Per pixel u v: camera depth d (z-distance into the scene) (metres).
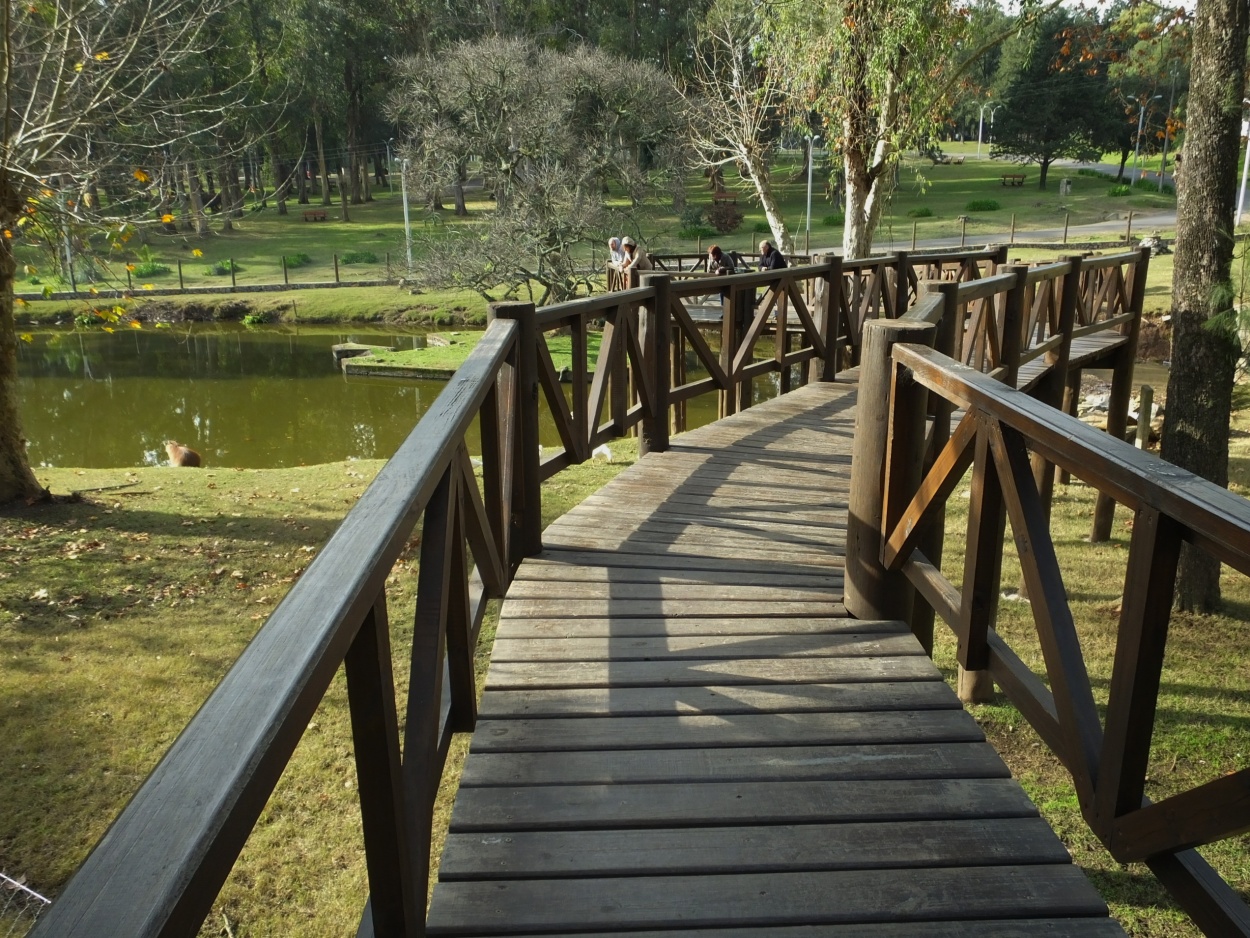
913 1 14.51
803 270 8.68
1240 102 7.19
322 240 48.16
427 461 1.90
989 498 2.57
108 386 24.19
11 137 8.67
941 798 2.42
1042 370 8.74
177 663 6.30
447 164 31.02
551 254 28.30
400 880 1.60
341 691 6.07
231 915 4.22
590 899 2.08
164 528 8.92
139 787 0.83
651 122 31.31
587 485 10.40
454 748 5.89
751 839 2.28
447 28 47.34
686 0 45.56
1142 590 1.76
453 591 2.65
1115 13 15.02
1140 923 4.47
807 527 4.61
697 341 6.85
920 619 4.40
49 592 7.37
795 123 18.92
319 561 1.36
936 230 41.47
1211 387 7.52
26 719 5.61
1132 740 1.85
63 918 0.68
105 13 9.82
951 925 1.99
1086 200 48.59
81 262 10.13
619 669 3.13
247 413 21.05
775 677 3.06
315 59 45.56
